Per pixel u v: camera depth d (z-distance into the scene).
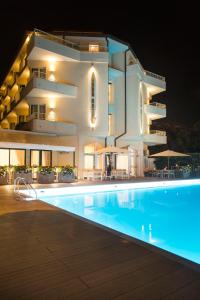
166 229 10.79
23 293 4.18
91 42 34.47
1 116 55.59
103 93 33.31
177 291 4.23
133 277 4.70
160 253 5.87
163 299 4.01
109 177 30.08
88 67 33.12
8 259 5.53
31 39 30.33
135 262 5.35
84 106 32.75
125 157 36.25
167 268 5.06
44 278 4.68
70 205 15.96
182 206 15.95
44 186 20.78
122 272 4.90
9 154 27.12
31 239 6.89
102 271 4.95
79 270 4.99
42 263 5.33
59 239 6.87
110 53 37.53
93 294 4.15
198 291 4.23
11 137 27.42
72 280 4.60
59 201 17.22
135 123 35.94
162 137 39.78
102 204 16.39
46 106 32.31
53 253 5.87
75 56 32.56
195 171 36.59
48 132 30.16
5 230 7.74
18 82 39.12
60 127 30.39
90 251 6.00
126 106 36.41
